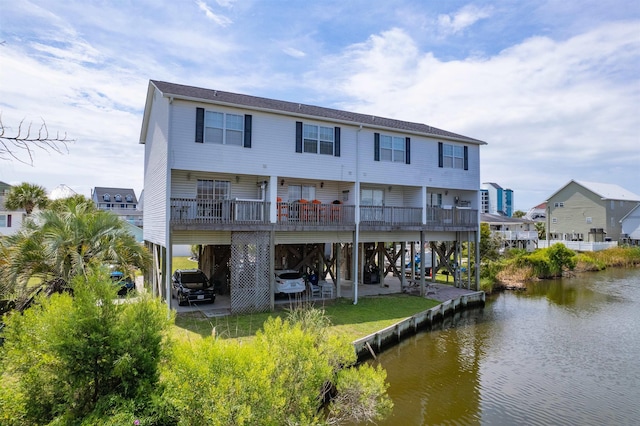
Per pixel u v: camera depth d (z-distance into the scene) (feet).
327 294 58.23
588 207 159.53
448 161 67.72
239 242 46.85
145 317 19.48
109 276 20.54
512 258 105.09
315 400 21.83
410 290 65.26
